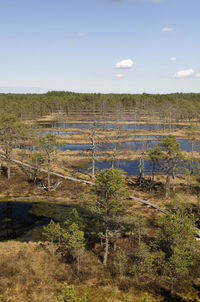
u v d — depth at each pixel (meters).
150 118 183.12
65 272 25.73
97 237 35.38
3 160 76.25
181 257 22.78
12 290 22.16
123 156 86.81
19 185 56.38
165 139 51.59
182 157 52.09
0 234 35.97
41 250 30.77
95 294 21.94
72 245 26.42
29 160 69.69
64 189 55.22
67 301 15.66
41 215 43.03
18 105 159.62
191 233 24.08
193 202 47.22
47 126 149.25
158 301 21.12
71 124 160.00
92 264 27.66
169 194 51.50
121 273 24.80
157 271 25.89
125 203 27.88
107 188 26.69
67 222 33.69
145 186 59.06
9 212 44.03
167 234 25.16
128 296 21.77
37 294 21.67
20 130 65.56
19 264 26.77
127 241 33.72
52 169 69.69
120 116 180.62
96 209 26.95
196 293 22.30
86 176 64.88
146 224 38.75
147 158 57.28
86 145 102.56
